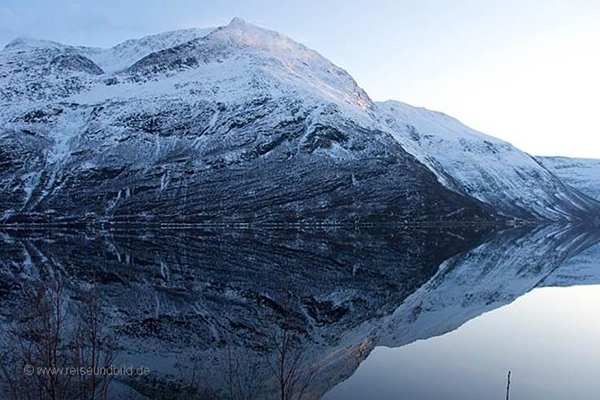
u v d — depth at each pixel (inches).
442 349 850.1
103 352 715.4
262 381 659.4
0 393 545.3
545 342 909.8
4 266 1625.2
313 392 636.1
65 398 537.3
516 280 1697.8
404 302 1256.8
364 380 685.9
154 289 1283.2
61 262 1775.3
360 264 1980.8
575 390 678.5
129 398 580.7
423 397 636.7
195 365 706.8
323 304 1181.7
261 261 1966.0
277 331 904.3
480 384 689.0
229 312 1040.8
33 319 621.9
